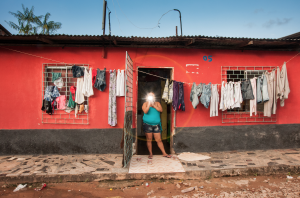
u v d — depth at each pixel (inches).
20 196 134.5
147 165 174.1
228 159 189.2
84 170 162.6
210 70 216.5
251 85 199.6
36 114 204.8
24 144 202.7
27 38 180.4
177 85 201.2
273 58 223.9
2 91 203.5
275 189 142.9
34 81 204.7
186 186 149.8
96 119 207.0
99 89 201.0
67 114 206.1
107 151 206.5
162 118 290.4
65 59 206.2
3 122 203.2
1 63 203.3
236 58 219.8
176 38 185.6
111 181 156.2
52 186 148.4
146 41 195.3
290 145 224.1
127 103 177.2
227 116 217.2
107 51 208.5
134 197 134.3
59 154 204.2
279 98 221.5
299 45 214.1
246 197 132.1
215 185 150.5
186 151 211.3
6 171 159.6
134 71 209.5
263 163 177.3
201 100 201.2
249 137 218.8
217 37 185.3
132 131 207.2
